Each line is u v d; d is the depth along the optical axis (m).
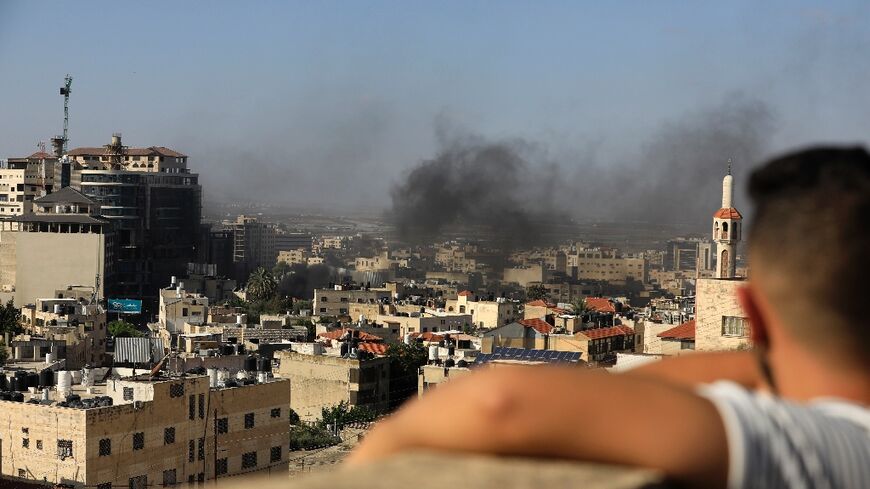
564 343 158.75
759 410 3.19
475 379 3.26
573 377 3.22
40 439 90.75
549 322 182.75
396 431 3.25
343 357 145.62
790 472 3.09
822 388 3.48
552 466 3.09
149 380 98.75
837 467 3.12
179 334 193.38
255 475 103.25
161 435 95.12
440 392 3.27
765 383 3.81
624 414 3.13
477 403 3.16
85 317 181.38
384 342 179.12
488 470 3.04
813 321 3.50
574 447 3.10
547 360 117.62
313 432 125.31
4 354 152.62
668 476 3.07
